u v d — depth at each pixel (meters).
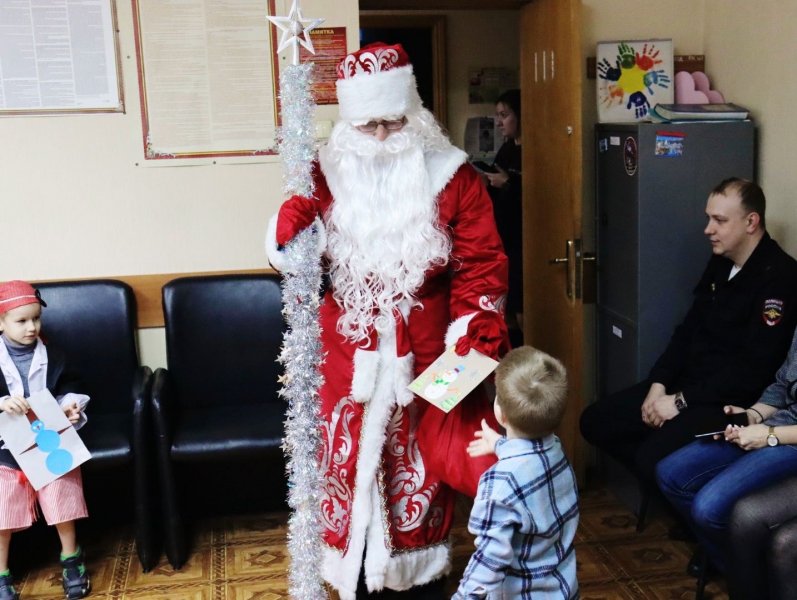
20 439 2.71
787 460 2.43
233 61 3.22
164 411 2.90
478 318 2.19
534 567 1.88
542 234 3.64
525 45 3.66
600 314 3.55
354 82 2.16
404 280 2.21
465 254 2.26
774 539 2.05
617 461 3.28
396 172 2.23
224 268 3.35
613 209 3.35
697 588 2.67
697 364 2.90
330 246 2.25
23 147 3.18
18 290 2.74
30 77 3.13
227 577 2.92
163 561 3.04
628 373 3.32
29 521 2.78
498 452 1.94
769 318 2.66
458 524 3.25
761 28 3.11
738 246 2.75
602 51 3.40
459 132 5.26
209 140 3.26
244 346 3.23
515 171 4.62
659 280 3.18
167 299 3.19
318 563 2.01
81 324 3.16
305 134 2.00
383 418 2.25
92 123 3.19
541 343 3.75
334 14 3.24
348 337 2.27
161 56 3.18
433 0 3.52
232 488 3.36
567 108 3.27
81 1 3.11
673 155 3.11
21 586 2.91
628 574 2.84
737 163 3.15
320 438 2.00
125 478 3.27
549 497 1.89
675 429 2.73
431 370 2.15
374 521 2.27
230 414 3.13
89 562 3.05
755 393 2.70
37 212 3.22
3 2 3.07
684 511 2.59
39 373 2.78
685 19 3.49
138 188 3.26
